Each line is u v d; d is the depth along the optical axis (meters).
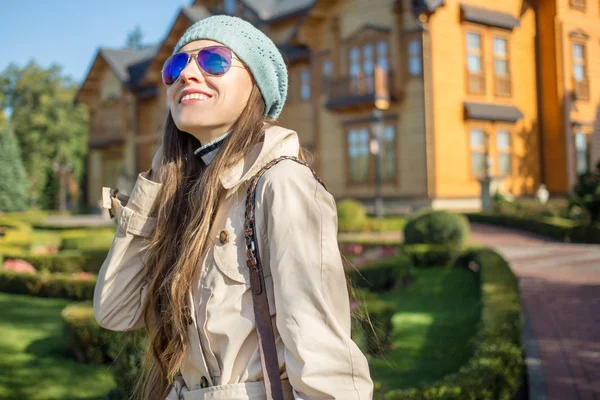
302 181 1.30
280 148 1.41
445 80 21.11
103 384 5.05
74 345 5.68
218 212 1.41
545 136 24.14
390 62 21.73
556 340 6.14
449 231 11.91
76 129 46.66
